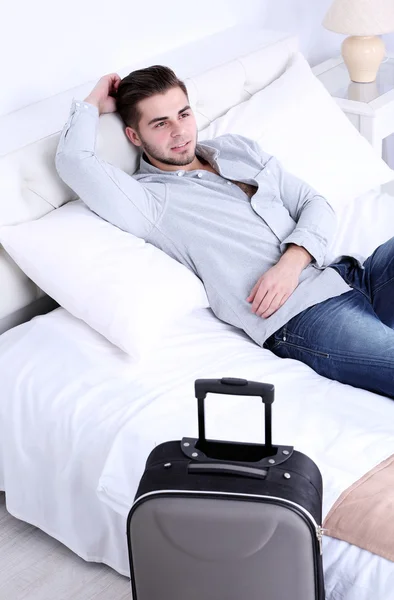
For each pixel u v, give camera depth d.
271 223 2.10
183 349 1.87
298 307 1.96
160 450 1.38
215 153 2.15
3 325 2.02
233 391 1.30
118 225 2.01
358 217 2.40
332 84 3.01
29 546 1.86
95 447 1.68
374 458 1.55
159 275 1.92
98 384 1.77
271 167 2.20
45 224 1.93
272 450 1.34
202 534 1.28
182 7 2.73
